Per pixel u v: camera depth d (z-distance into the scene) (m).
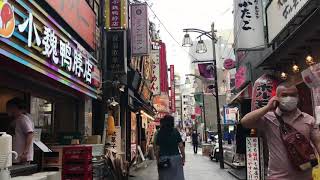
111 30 15.77
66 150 9.72
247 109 20.91
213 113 58.31
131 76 20.58
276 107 4.46
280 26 11.50
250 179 11.09
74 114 13.07
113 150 13.77
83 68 11.70
